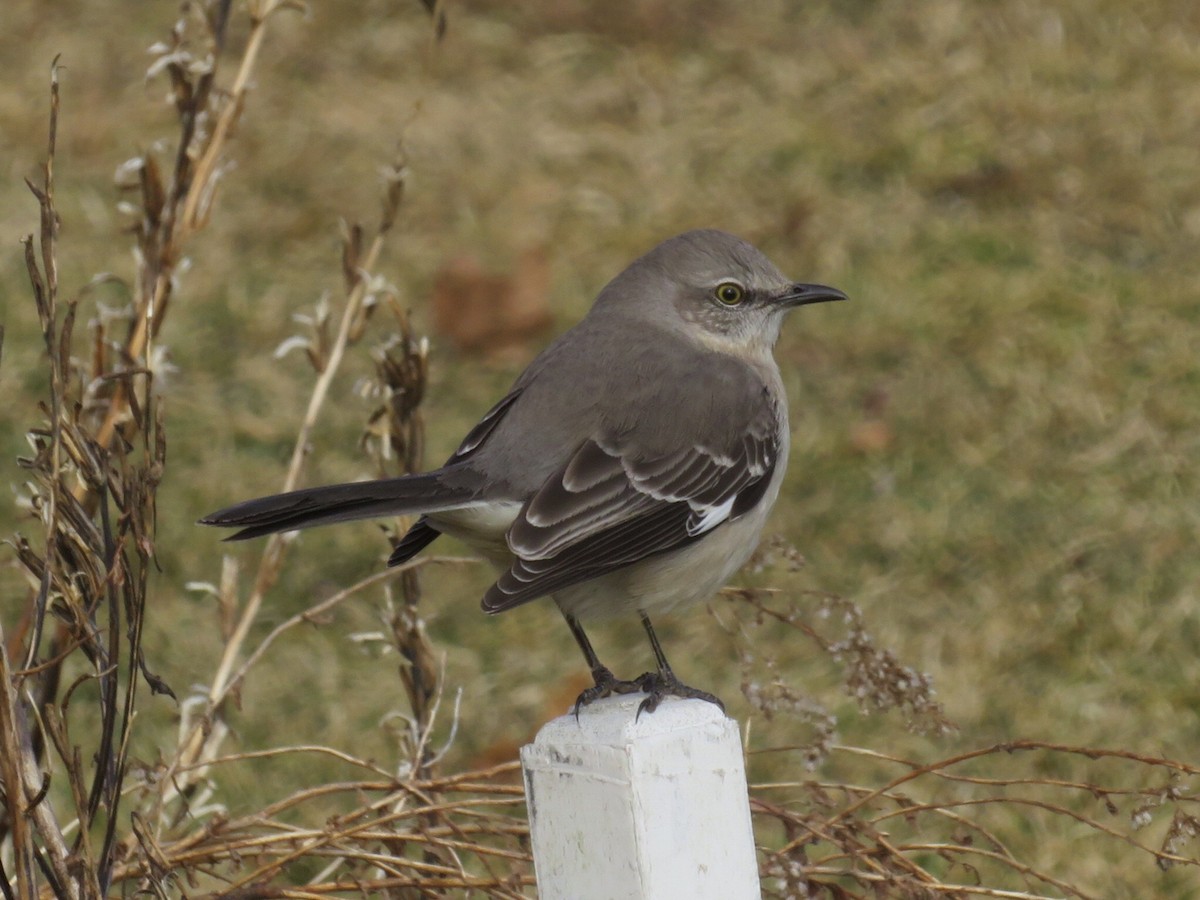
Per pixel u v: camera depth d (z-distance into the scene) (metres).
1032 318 13.27
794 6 17.91
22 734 5.69
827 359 13.11
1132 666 10.09
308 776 9.46
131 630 5.80
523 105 16.64
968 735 9.68
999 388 12.60
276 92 16.62
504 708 10.14
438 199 15.29
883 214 14.71
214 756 7.62
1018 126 15.54
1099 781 9.22
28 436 5.97
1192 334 12.89
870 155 15.39
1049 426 12.19
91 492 6.40
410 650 7.53
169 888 6.59
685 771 4.75
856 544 11.30
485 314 13.80
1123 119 15.45
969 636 10.44
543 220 15.01
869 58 16.81
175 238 7.32
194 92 7.51
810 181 15.21
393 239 14.84
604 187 15.44
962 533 11.28
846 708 9.84
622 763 4.68
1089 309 13.30
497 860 7.84
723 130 16.03
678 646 10.62
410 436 7.85
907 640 10.47
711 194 15.20
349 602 10.98
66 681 10.06
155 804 6.77
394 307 7.77
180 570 11.17
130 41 17.45
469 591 11.20
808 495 11.83
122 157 15.66
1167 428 12.01
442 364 13.54
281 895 6.40
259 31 7.68
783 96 16.44
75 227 14.62
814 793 6.62
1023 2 17.23
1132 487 11.53
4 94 16.47
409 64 17.22
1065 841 8.73
